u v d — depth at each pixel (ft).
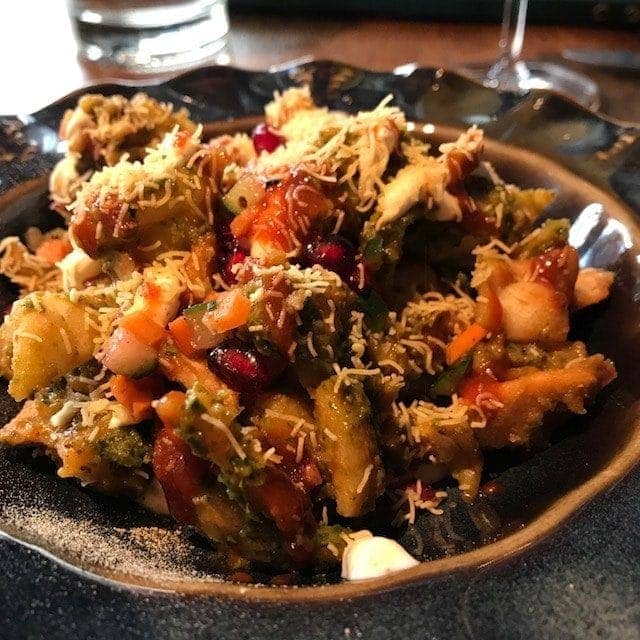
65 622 0.34
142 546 0.45
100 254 0.51
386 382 0.48
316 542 0.44
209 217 0.51
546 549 0.37
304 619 0.34
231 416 0.41
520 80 0.97
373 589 0.35
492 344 0.52
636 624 0.34
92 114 0.62
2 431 0.49
